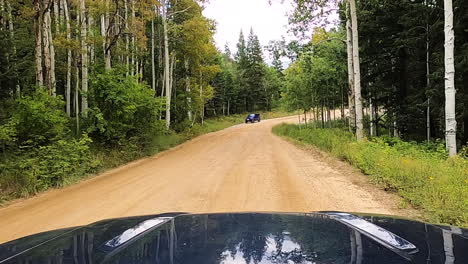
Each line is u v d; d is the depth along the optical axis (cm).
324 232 152
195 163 1441
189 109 3906
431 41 1780
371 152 1116
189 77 4012
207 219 183
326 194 781
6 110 1469
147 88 2011
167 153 1944
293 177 1018
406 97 1995
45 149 1154
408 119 2012
